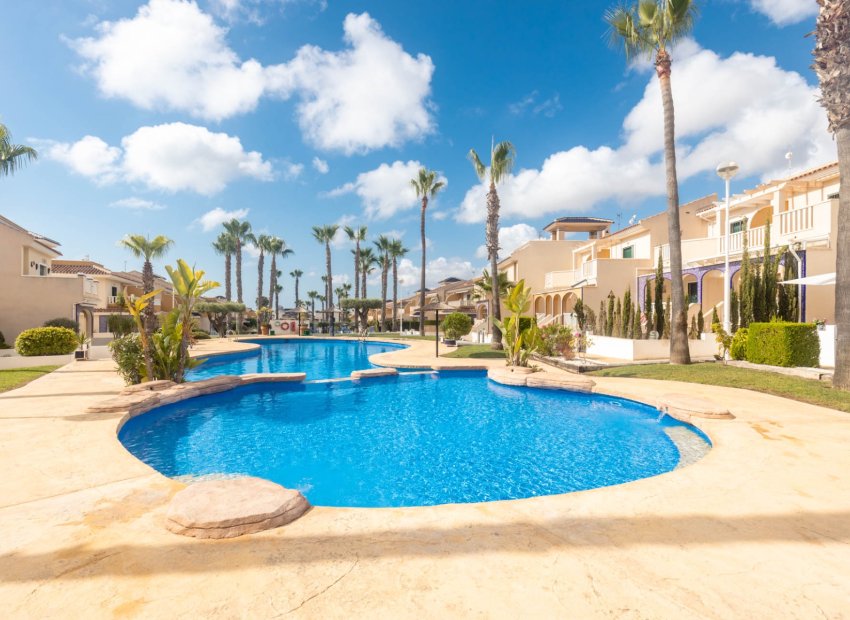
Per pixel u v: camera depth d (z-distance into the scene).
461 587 2.47
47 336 17.12
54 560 2.76
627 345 15.62
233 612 2.24
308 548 2.94
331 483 5.64
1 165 19.64
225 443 7.39
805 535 3.11
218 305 40.50
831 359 11.88
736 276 20.77
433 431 8.08
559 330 16.50
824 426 6.45
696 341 15.70
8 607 2.27
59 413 7.67
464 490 5.40
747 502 3.72
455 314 28.94
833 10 8.51
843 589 2.44
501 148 20.70
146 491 4.09
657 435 7.59
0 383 11.18
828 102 8.83
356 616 2.21
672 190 13.98
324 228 49.28
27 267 24.38
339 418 9.12
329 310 48.00
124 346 10.28
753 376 10.74
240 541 3.04
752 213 19.91
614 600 2.34
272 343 34.38
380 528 3.26
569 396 10.88
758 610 2.24
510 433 7.90
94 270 35.44
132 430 7.86
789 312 13.52
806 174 17.39
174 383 10.38
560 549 2.92
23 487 4.19
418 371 15.55
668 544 2.98
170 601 2.33
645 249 25.25
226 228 51.19
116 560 2.77
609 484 5.54
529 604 2.30
